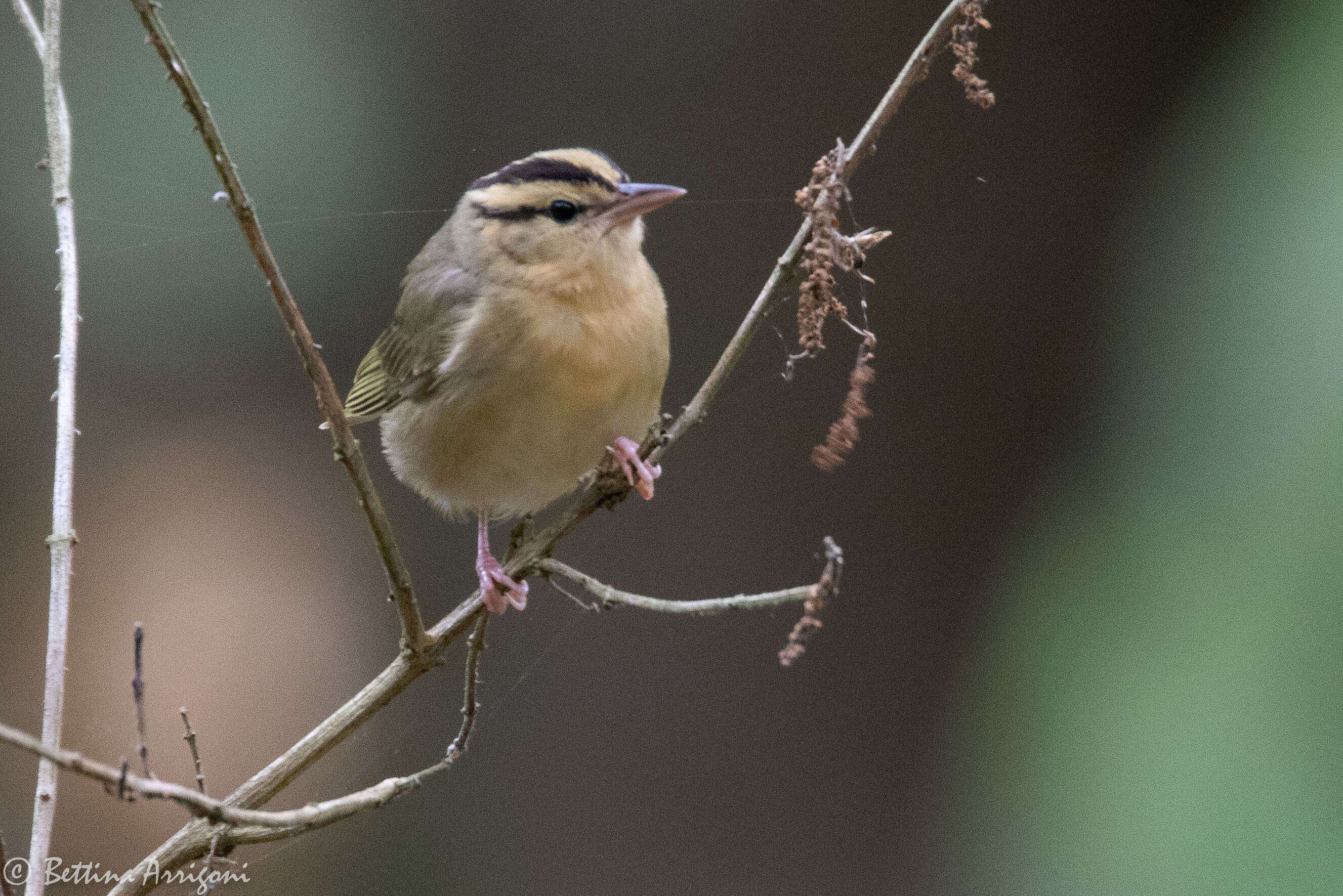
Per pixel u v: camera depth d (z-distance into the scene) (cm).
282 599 1327
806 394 1203
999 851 952
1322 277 895
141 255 1270
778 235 1210
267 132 1252
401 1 1262
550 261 747
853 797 1184
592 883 1185
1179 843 823
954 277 1180
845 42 1193
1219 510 906
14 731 396
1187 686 866
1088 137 1160
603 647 1216
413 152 1284
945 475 1192
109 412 1323
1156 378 990
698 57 1220
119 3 1226
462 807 1216
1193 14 1122
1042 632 989
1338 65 941
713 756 1195
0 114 1230
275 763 551
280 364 1345
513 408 758
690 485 1209
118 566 1305
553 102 1257
